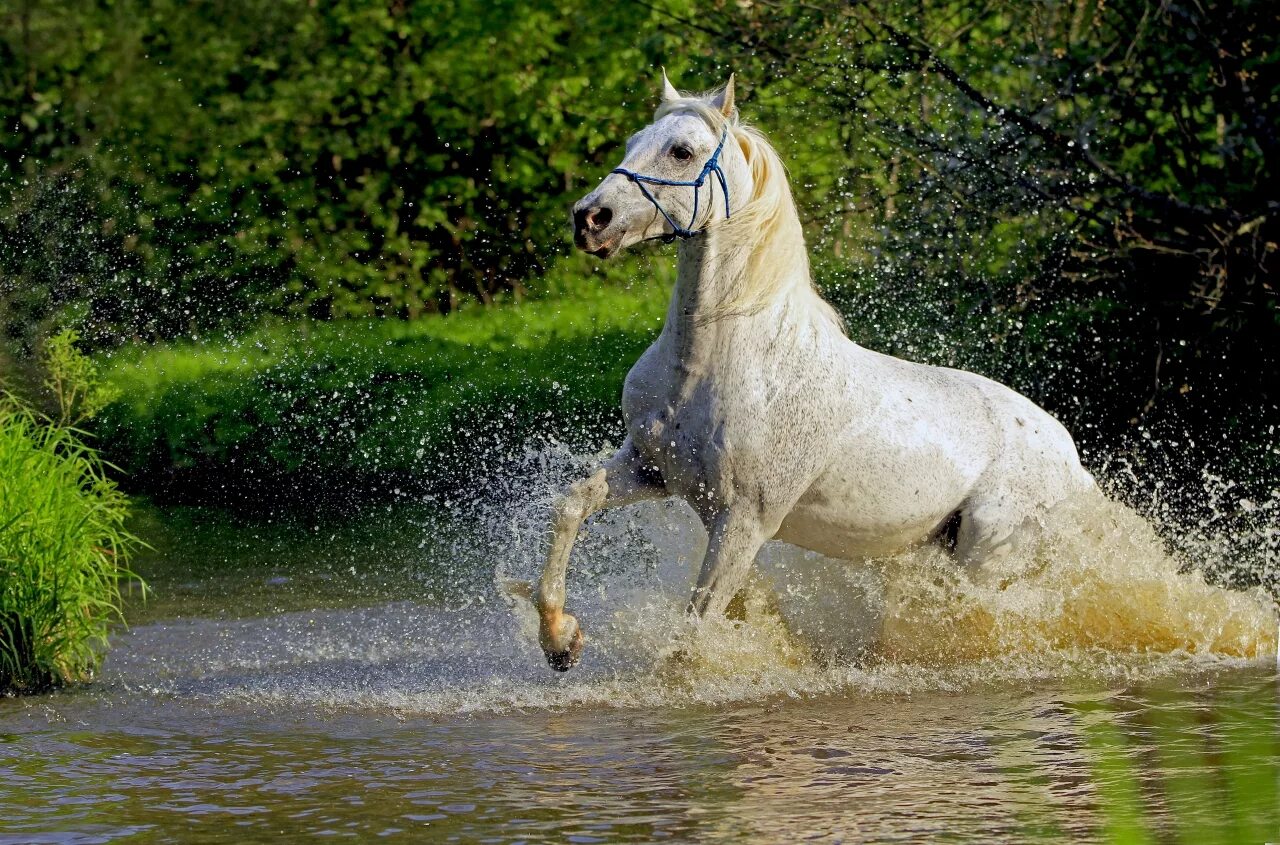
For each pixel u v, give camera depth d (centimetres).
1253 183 1405
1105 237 1470
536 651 877
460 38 2598
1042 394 1476
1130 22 1434
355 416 1894
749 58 1499
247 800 571
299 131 2628
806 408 741
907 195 1520
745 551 744
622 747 642
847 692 754
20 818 553
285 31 2641
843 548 802
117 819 549
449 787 583
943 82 1492
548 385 1939
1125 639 856
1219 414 1451
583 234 693
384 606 1080
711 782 584
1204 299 1380
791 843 505
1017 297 1474
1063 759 614
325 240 2594
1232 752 618
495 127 2708
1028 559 832
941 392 814
